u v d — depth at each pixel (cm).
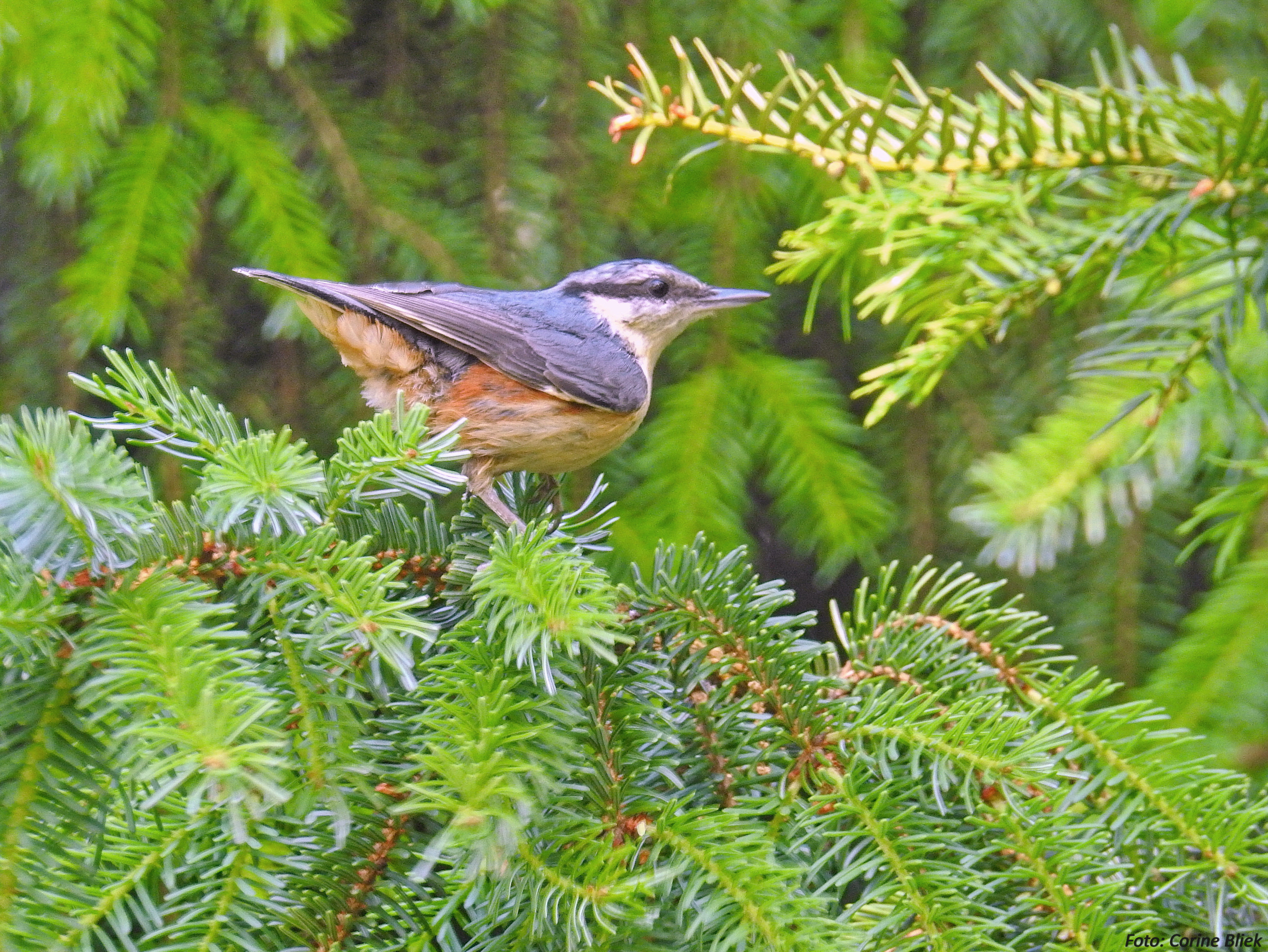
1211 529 516
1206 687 577
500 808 320
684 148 768
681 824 374
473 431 677
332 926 381
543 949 373
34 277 796
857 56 744
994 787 428
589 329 697
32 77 632
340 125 758
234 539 386
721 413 751
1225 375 499
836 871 431
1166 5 573
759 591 462
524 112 784
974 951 383
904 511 812
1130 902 398
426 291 681
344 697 374
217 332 787
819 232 556
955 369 802
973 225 528
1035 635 475
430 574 484
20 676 360
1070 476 573
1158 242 548
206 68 718
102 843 362
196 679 324
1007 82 759
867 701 434
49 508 338
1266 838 405
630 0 778
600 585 380
